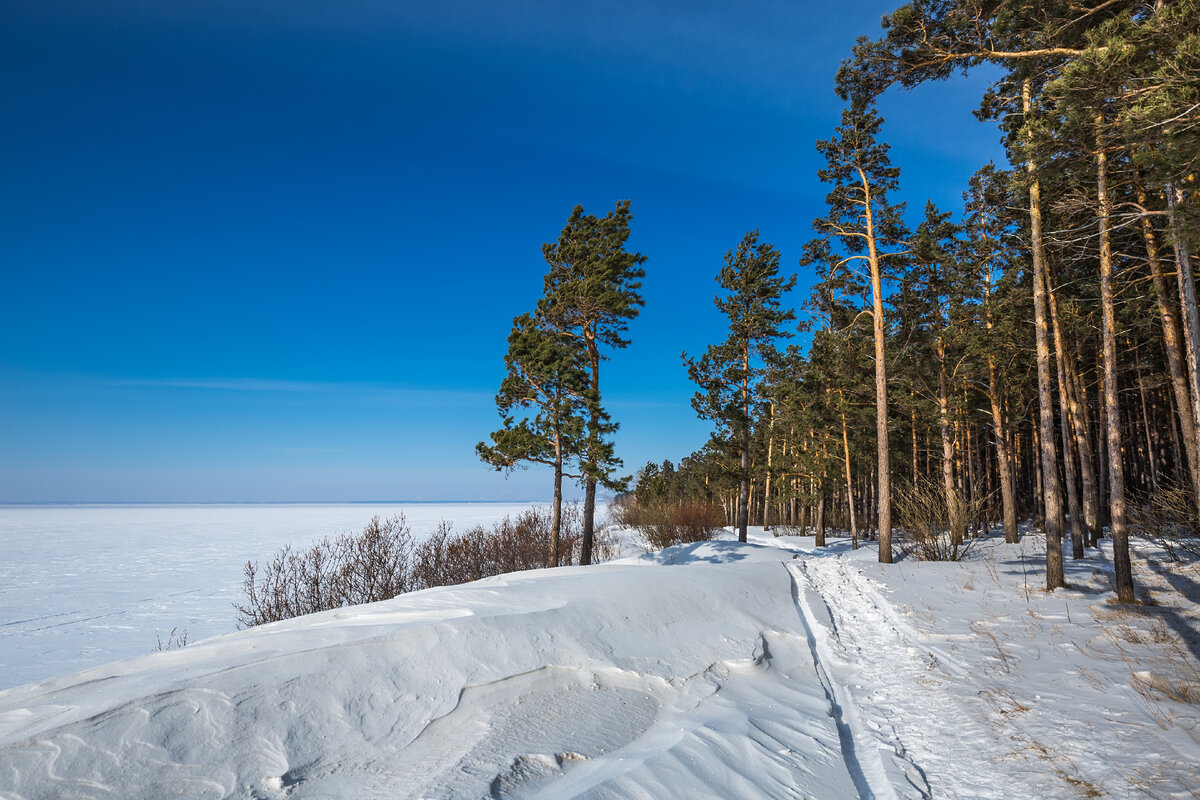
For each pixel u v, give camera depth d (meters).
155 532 68.69
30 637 16.98
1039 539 20.81
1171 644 7.61
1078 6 8.78
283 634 6.51
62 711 4.43
